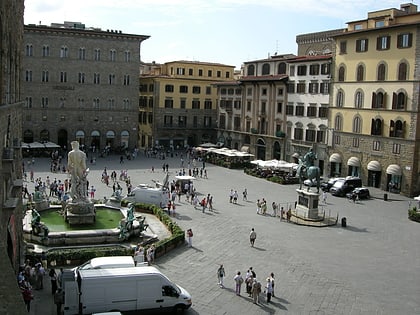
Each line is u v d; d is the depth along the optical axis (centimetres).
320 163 9350
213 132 13425
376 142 8106
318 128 9375
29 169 8700
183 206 6303
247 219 5709
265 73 11250
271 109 10781
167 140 12912
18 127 3438
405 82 7575
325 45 11494
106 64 11494
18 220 3319
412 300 3438
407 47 7525
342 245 4769
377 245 4806
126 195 6462
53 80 11038
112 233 4403
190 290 3503
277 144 10662
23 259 3638
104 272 2948
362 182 8369
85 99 11394
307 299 3409
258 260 4222
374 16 8838
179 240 4534
